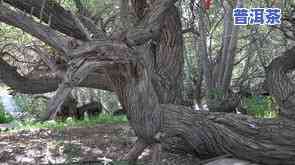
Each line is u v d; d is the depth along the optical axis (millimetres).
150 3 6312
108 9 9242
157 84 7500
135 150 6574
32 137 9641
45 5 5949
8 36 9547
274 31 14352
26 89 6684
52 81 6652
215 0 11781
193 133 6965
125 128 10891
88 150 8172
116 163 6691
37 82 6648
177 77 7891
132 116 6137
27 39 9219
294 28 9562
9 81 6602
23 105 17438
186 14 12516
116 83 5984
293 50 8648
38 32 4910
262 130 6773
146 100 5914
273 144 6688
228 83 14492
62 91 4727
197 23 15125
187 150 7508
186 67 16984
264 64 14047
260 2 12461
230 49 14352
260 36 14508
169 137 7105
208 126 6930
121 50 5180
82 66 4852
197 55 16219
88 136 9672
